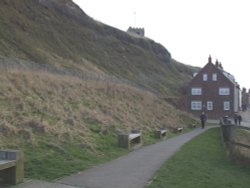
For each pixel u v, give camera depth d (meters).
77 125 20.02
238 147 19.72
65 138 16.70
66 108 22.98
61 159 13.50
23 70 29.48
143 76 101.44
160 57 126.12
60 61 67.50
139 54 116.06
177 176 12.70
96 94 33.06
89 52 93.00
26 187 9.79
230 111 79.75
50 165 12.38
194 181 12.23
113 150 17.47
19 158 10.09
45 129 16.58
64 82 31.00
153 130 28.58
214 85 80.62
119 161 14.96
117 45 110.69
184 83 111.56
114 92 37.91
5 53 52.47
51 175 11.28
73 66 67.81
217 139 31.20
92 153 15.73
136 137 20.50
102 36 108.69
